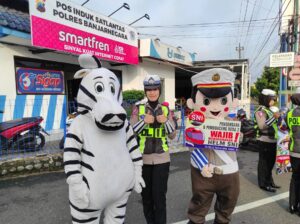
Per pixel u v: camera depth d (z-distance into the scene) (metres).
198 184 3.13
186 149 8.56
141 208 4.29
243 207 4.37
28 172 5.95
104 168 2.44
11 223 3.84
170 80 16.27
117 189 2.53
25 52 8.41
